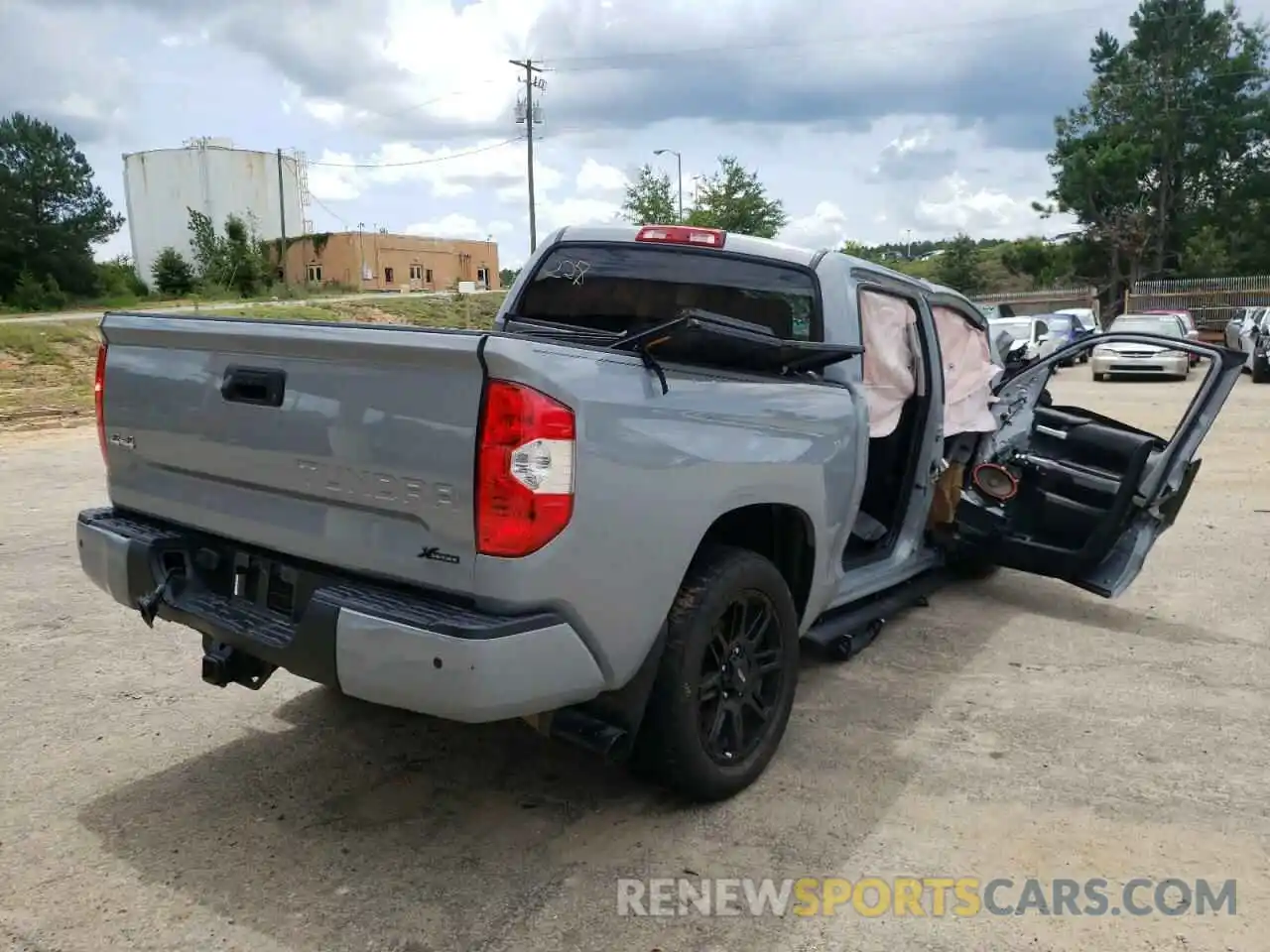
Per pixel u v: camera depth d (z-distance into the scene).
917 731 4.25
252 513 3.33
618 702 3.27
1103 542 5.51
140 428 3.66
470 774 3.83
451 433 2.80
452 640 2.71
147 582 3.52
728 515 3.71
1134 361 20.52
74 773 3.77
